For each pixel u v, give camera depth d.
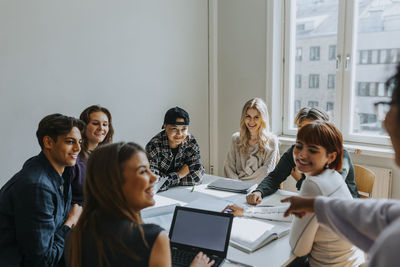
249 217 1.83
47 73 2.65
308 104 3.59
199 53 3.84
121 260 0.95
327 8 3.31
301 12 3.47
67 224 1.65
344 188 1.50
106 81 3.03
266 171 2.71
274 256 1.46
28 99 2.57
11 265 1.44
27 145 2.61
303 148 1.54
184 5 3.60
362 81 3.22
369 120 3.23
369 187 2.36
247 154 2.82
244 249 1.50
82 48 2.84
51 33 2.64
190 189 2.32
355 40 3.20
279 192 2.24
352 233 0.78
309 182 1.47
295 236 1.44
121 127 3.20
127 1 3.09
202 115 3.98
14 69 2.48
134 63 3.22
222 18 3.84
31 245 1.42
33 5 2.52
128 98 3.22
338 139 1.52
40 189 1.46
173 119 2.35
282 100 3.71
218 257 1.38
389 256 0.51
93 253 0.98
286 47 3.58
